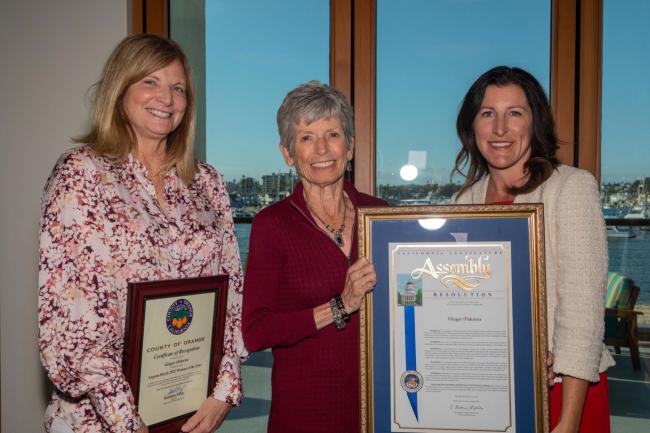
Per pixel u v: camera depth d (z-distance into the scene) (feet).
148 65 5.00
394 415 4.91
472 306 4.81
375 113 8.51
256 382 9.07
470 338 4.81
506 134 5.04
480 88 5.22
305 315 5.21
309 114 5.38
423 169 8.49
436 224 4.86
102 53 8.54
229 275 5.65
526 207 4.69
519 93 5.05
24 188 8.67
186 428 5.11
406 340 4.89
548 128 5.14
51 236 4.57
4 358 8.73
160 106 5.10
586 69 8.06
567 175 4.83
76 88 8.57
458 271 4.83
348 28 8.45
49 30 8.58
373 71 8.43
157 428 4.89
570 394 4.56
